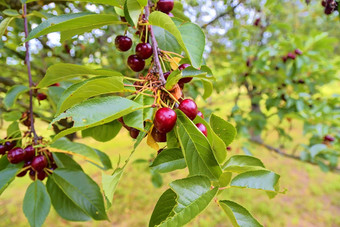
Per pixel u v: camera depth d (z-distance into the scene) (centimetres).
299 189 159
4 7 51
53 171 33
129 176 187
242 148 102
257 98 108
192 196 18
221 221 130
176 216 17
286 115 94
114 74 23
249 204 144
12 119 41
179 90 22
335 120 87
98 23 25
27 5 53
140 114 20
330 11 42
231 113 106
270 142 170
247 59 108
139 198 157
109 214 143
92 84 19
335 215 135
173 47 29
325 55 92
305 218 133
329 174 180
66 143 33
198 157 20
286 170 177
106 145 222
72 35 27
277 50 90
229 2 86
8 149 36
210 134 21
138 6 23
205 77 25
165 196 20
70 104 21
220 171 19
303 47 89
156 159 22
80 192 33
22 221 130
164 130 19
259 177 22
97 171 170
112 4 24
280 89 99
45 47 75
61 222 134
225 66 124
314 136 95
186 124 20
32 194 31
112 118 18
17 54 68
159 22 21
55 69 24
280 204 145
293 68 91
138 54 26
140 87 23
